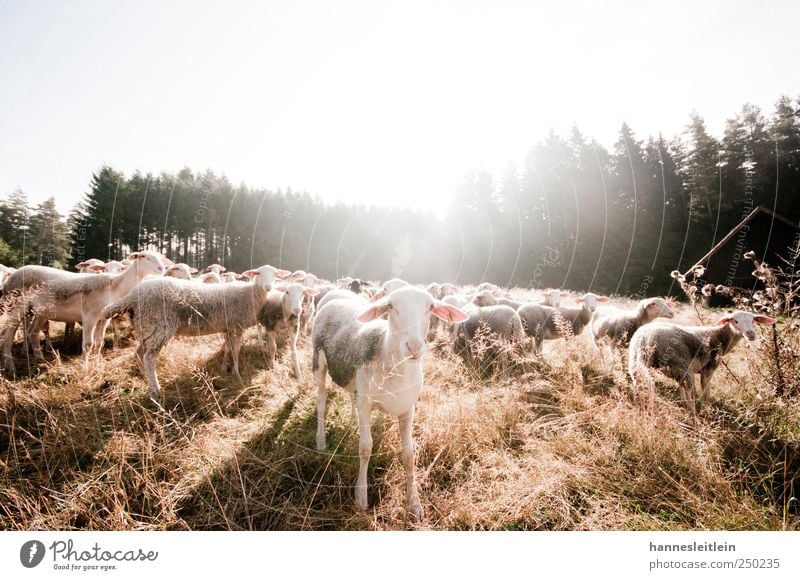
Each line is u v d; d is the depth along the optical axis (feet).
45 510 9.07
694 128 90.43
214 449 11.43
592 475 10.58
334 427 13.79
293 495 10.27
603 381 18.65
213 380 17.44
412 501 10.02
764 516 8.92
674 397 15.78
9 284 19.92
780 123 71.77
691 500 9.39
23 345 21.11
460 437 12.32
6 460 10.21
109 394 14.57
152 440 11.21
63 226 84.84
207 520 9.25
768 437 11.61
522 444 12.69
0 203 78.23
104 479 9.99
